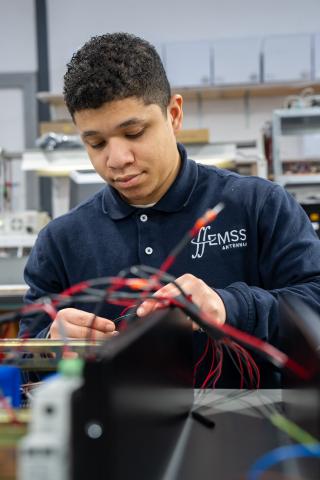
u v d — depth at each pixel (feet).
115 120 2.73
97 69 2.70
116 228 3.72
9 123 14.15
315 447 1.56
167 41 13.61
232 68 11.39
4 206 9.62
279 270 3.43
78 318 2.42
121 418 1.30
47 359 2.00
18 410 1.55
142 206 3.64
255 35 13.42
